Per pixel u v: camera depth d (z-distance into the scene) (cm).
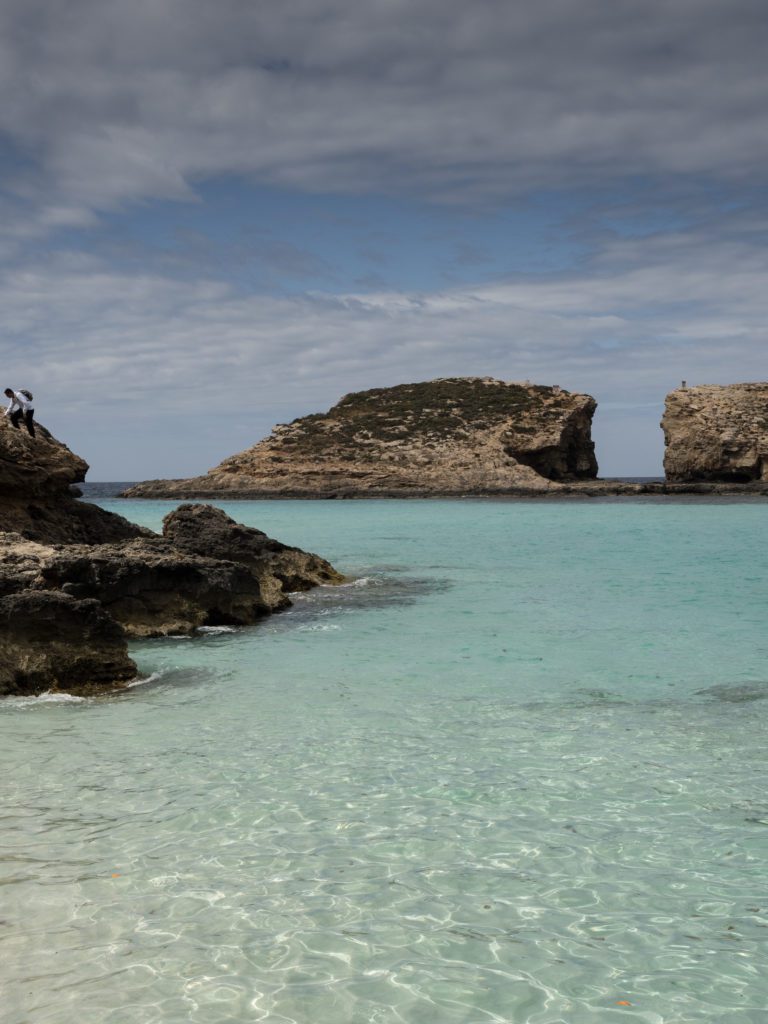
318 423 12962
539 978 513
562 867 663
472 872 655
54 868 661
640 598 2223
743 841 707
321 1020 470
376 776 879
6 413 2462
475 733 1034
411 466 11312
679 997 493
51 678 1294
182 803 805
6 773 896
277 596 2156
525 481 10781
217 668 1450
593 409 12838
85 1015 472
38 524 2355
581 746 975
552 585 2531
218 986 502
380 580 2717
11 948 543
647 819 757
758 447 10419
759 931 566
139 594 1764
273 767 911
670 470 11075
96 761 936
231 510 8169
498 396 13062
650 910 595
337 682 1333
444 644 1638
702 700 1186
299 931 566
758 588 2398
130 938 556
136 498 12150
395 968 524
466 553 3631
